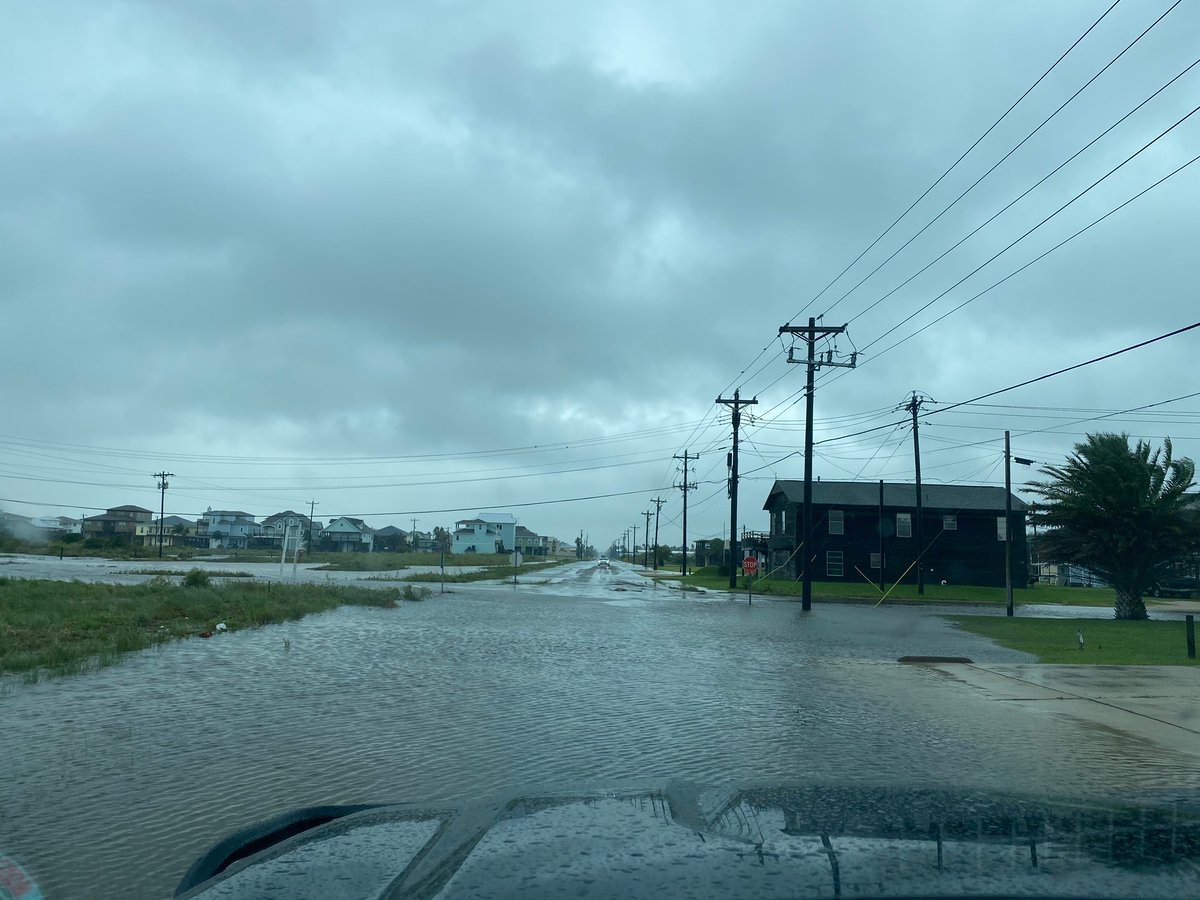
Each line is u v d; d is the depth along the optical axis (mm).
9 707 11023
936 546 64062
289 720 10531
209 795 7289
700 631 25391
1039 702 13523
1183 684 15492
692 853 2389
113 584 33156
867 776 8297
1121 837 2545
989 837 2547
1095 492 35625
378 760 8602
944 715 12180
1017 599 53312
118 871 5543
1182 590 67312
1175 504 35594
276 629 21469
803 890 2076
